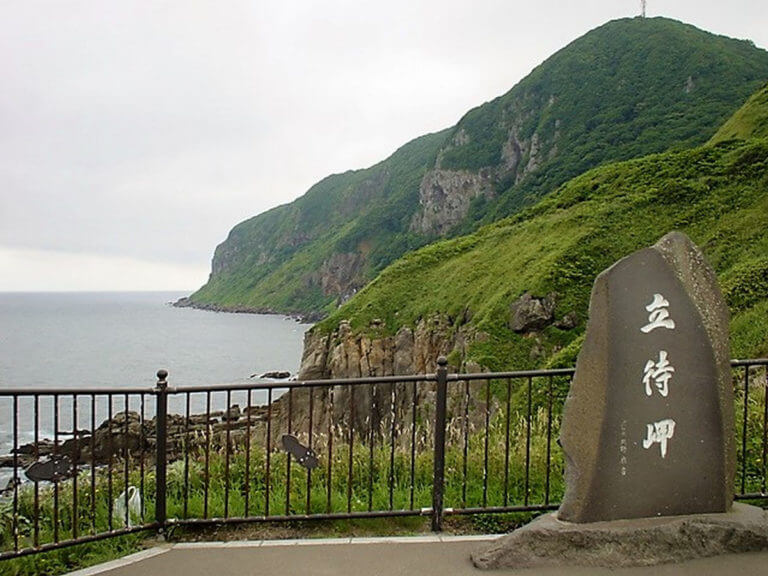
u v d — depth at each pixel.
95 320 155.12
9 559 4.55
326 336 42.41
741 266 22.83
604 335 4.66
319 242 181.12
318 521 5.52
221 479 6.79
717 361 4.77
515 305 31.31
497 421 9.50
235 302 186.38
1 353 76.38
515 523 5.55
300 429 32.62
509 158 110.88
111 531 4.93
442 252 46.97
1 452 26.62
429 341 37.19
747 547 4.54
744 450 5.75
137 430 14.74
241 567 4.54
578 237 34.34
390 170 188.75
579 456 4.61
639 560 4.39
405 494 6.26
